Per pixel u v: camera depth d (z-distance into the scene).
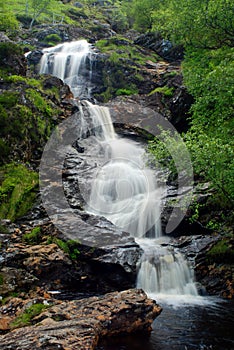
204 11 12.04
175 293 10.43
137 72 24.92
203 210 12.49
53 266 9.80
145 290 10.35
